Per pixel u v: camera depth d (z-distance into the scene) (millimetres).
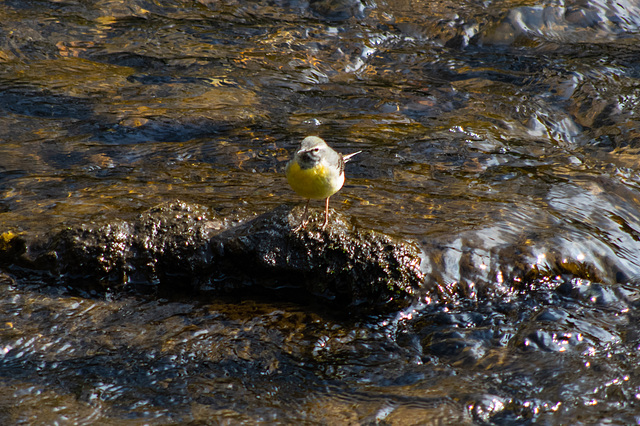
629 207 12797
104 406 7750
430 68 20719
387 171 13875
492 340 9297
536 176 13969
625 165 14844
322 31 22703
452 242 10789
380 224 11180
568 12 23047
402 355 9062
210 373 8477
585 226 11789
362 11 24125
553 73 19766
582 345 9047
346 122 16734
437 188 13078
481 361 8820
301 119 16797
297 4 24516
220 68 19578
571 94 18656
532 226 11562
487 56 21375
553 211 12258
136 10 23391
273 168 13945
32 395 7859
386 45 22250
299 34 22359
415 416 7676
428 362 8875
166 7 23859
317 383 8383
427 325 9773
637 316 9758
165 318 9680
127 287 10383
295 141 15367
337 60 20906
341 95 18688
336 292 10406
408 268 10234
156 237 10508
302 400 8023
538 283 10484
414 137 15844
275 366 8695
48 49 20016
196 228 10633
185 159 14281
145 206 11547
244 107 17188
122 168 13688
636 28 22672
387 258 10227
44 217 11070
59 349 8750
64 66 19047
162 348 8914
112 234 10352
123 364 8539
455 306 10141
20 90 17266
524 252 10742
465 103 18312
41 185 12633
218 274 10633
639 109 17734
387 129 16328
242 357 8836
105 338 9062
